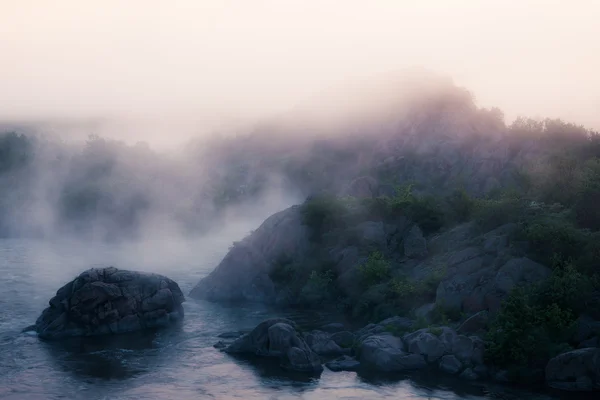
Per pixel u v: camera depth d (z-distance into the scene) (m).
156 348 57.16
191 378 49.47
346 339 57.03
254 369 51.44
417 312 60.28
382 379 48.75
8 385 48.06
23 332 62.06
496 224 66.19
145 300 64.44
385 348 51.94
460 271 60.19
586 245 57.28
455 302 58.25
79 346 57.75
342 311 70.06
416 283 64.38
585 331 50.19
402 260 71.88
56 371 51.16
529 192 75.94
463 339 51.38
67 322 61.31
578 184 69.81
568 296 52.38
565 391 45.78
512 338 49.44
